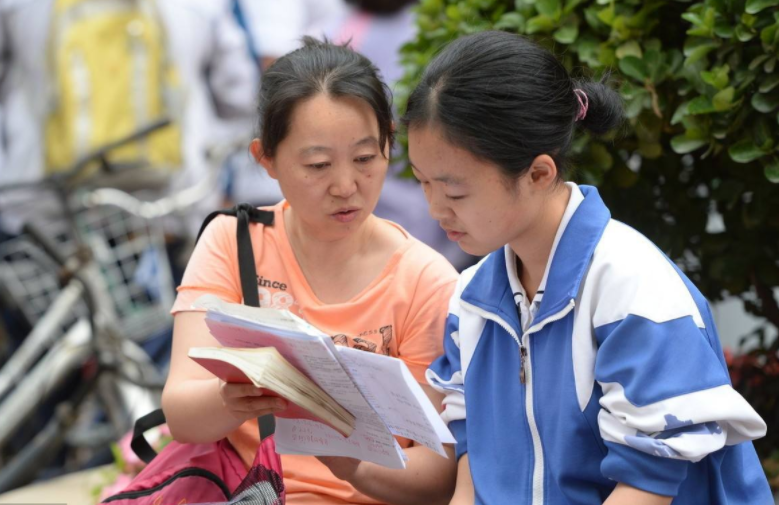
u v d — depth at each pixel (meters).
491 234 5.96
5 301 12.47
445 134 5.75
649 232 8.37
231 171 14.45
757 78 7.20
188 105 13.70
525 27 7.96
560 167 6.07
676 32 7.82
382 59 13.18
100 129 13.17
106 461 12.02
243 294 7.15
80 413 11.80
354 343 7.05
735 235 8.25
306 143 6.56
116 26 13.34
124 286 12.25
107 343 11.64
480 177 5.79
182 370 7.03
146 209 11.99
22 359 11.66
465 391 6.50
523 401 6.22
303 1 15.59
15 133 13.59
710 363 5.70
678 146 7.38
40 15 13.33
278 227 7.33
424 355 7.02
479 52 5.82
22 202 12.45
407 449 6.99
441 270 7.13
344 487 7.07
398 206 13.05
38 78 13.44
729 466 6.14
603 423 5.79
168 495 6.79
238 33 14.64
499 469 6.25
